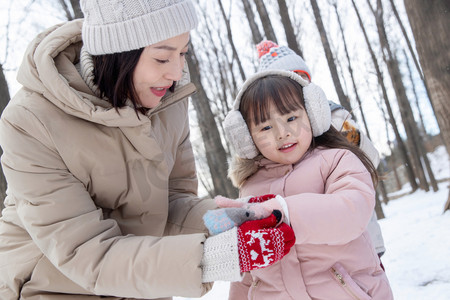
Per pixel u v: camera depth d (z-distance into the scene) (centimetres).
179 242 132
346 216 141
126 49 149
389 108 2070
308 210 139
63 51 165
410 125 1983
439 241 474
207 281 129
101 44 151
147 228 179
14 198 148
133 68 154
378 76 2017
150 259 131
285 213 139
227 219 135
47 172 146
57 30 158
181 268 128
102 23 150
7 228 163
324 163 171
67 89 147
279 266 164
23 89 163
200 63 1376
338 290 157
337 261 160
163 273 129
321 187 169
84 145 156
